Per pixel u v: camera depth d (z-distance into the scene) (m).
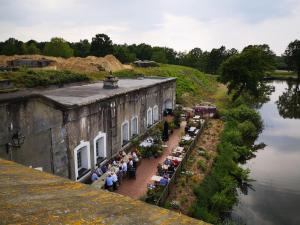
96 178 16.75
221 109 42.31
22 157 12.67
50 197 3.58
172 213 3.36
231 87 52.94
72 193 3.88
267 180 24.19
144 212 3.30
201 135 29.86
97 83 28.77
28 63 52.16
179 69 75.19
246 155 29.12
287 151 31.44
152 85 28.12
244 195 21.69
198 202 16.67
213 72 104.00
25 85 27.50
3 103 11.48
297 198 21.39
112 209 3.31
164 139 26.48
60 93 20.14
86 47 91.81
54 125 14.30
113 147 20.56
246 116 39.78
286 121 45.72
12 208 3.04
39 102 13.25
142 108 26.27
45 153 13.92
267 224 17.92
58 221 2.80
